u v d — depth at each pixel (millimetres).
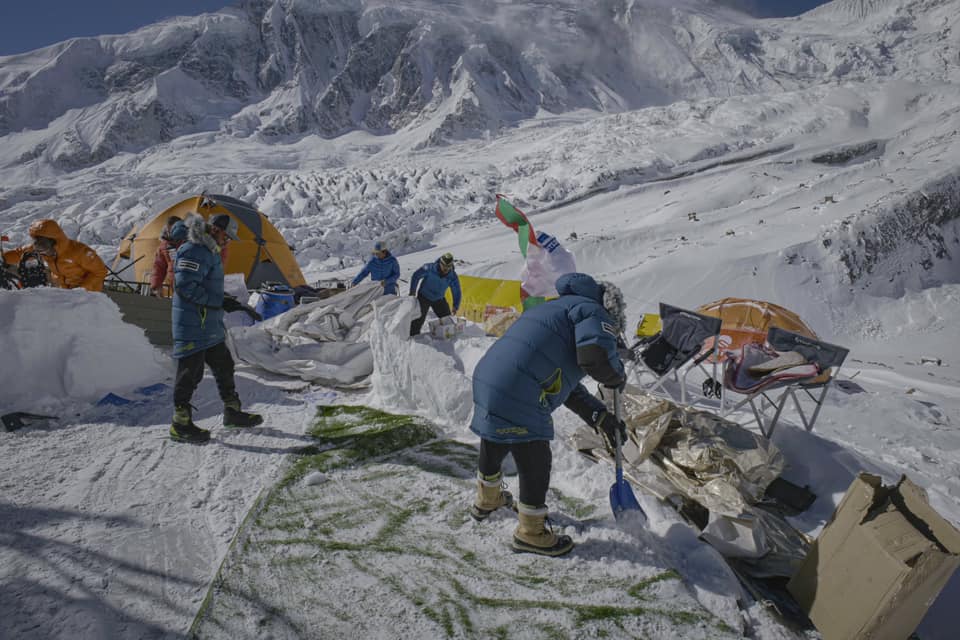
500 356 2465
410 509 2863
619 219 49031
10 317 4039
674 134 77625
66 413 4035
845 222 36156
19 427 3758
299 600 2184
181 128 175750
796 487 3348
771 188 52156
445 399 3996
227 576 2293
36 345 4105
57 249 6195
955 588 2398
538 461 2465
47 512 2709
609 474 3180
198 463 3338
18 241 34594
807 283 32906
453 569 2398
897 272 35500
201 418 4098
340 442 3613
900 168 48875
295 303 7852
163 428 3871
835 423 5391
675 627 2096
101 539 2512
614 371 2393
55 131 169125
